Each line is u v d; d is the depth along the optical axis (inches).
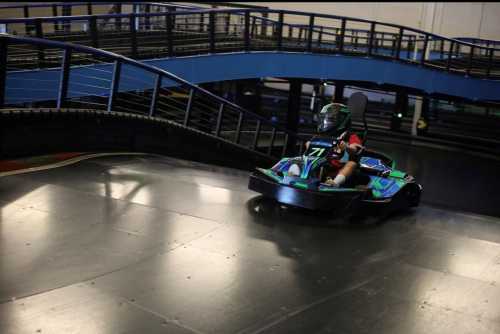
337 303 143.0
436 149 689.6
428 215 249.3
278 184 223.0
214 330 124.0
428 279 165.2
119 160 300.7
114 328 122.0
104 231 184.1
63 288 139.8
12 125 265.6
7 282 140.6
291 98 634.2
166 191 243.6
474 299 152.1
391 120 799.7
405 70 565.3
